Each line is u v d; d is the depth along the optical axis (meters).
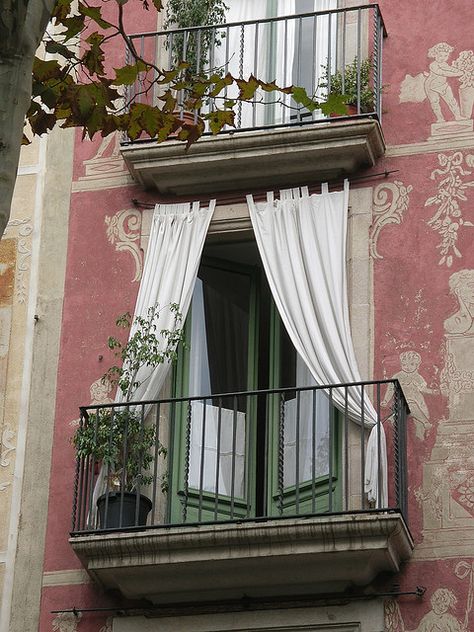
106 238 18.45
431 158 18.06
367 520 15.95
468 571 16.27
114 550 16.36
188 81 14.62
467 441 16.78
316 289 17.53
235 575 16.36
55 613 16.84
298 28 19.27
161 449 17.19
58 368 17.95
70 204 18.72
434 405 17.00
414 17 18.77
